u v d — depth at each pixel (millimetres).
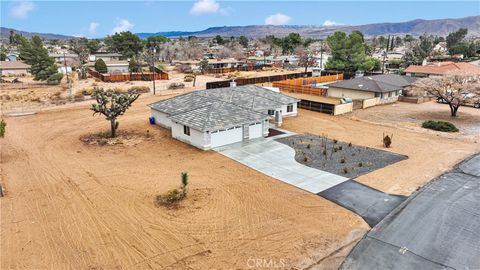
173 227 15742
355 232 15375
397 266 13047
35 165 23781
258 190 19719
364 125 35438
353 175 21875
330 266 13086
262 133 30469
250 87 40406
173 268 12922
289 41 143125
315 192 19438
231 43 176750
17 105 45562
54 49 153000
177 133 29688
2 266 12984
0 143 28938
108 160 24859
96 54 120062
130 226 15852
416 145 28328
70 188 19984
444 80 38875
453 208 17375
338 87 50469
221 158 25141
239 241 14641
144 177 21641
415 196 18797
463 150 26906
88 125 35094
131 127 34062
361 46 76938
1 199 18484
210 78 77125
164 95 53156
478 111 41781
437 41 194250
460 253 13820
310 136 30938
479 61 91625
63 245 14359
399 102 48750
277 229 15586
